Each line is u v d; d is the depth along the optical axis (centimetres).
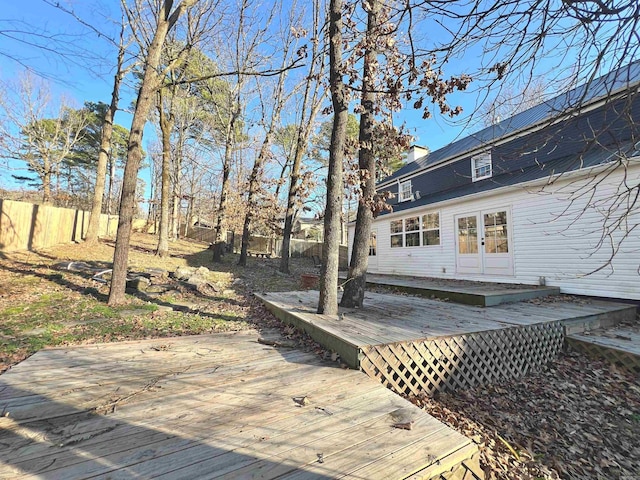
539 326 407
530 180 727
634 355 354
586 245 636
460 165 1111
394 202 1436
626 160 240
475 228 884
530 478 209
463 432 251
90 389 253
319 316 443
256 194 1382
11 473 152
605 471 224
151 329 450
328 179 466
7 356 330
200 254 1463
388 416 213
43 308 509
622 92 215
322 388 258
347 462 164
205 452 172
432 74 312
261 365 314
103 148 1186
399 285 812
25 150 1995
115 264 570
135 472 154
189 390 254
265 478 151
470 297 586
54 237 1066
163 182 1191
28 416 208
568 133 774
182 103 1568
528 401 314
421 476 156
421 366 319
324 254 467
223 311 582
